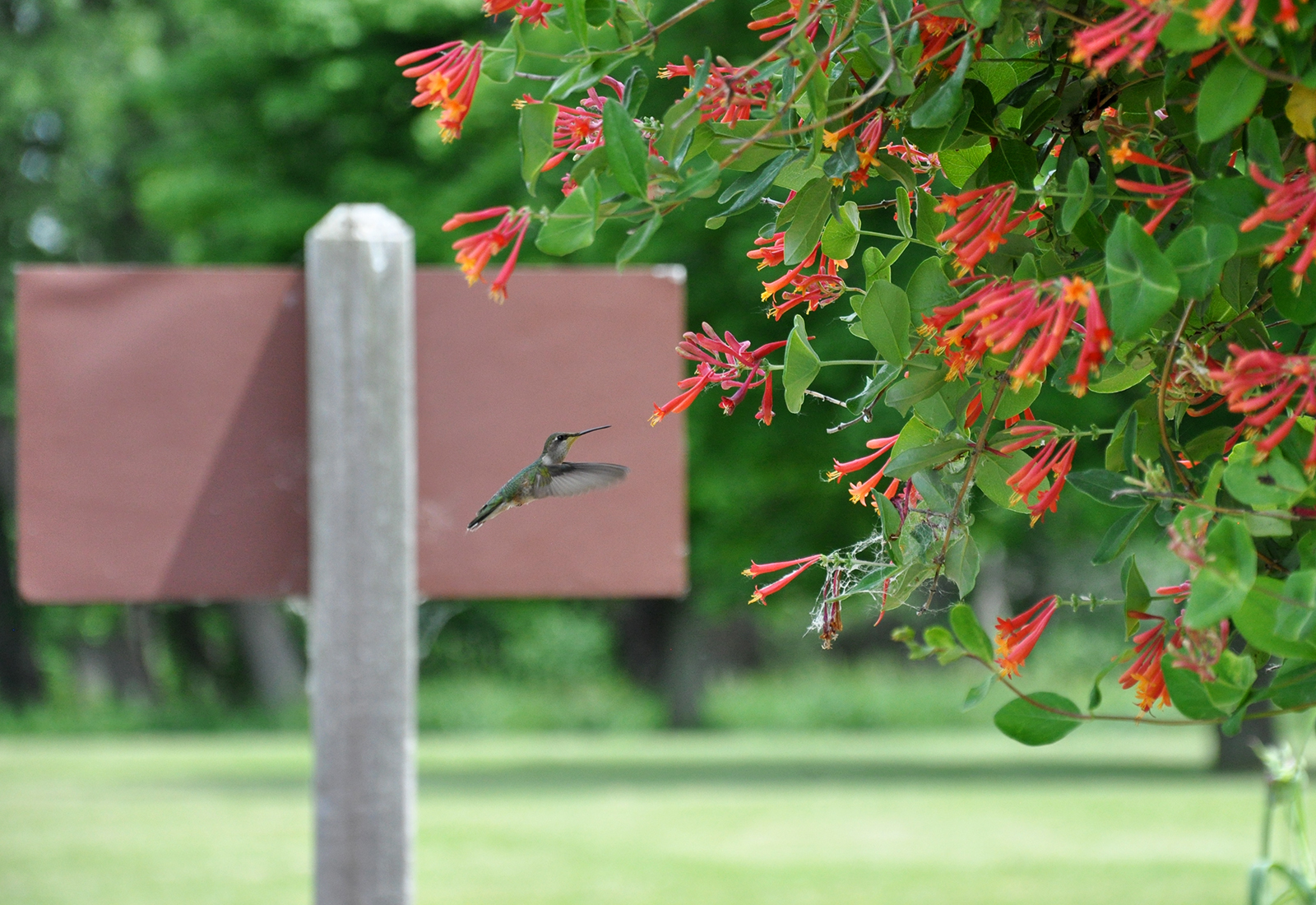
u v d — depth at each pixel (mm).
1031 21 2510
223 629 52969
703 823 19094
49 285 5074
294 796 22656
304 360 5113
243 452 5078
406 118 27656
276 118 27609
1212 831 17641
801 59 2498
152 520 5031
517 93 23719
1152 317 2178
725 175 3000
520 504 4906
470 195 24906
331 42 27359
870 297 2711
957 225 2602
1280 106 2393
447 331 5156
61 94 38406
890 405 2781
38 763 29875
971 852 16281
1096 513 20781
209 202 27875
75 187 41156
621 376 5176
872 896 13625
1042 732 2547
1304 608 2215
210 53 28828
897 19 2551
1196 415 2752
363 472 4793
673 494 5168
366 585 4781
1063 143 2729
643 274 5219
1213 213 2330
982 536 22062
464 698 43656
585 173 2473
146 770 27938
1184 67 2381
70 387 5062
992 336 2385
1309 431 2344
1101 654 41281
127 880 14766
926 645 2574
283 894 13914
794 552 22250
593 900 13469
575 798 22125
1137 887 13859
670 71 2691
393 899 4727
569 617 49938
